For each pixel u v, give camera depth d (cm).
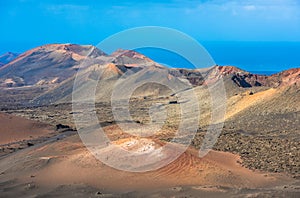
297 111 8856
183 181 3438
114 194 3053
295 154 5328
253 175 4103
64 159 4156
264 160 4925
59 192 3216
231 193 2895
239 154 5262
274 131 7662
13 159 4838
